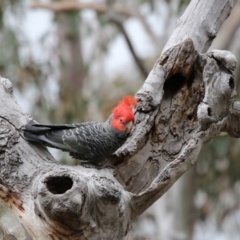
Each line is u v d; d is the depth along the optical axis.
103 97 21.94
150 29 23.19
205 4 10.88
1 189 8.51
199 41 10.61
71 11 21.80
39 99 21.17
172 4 22.83
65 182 7.92
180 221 19.05
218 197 21.89
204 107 9.27
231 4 11.09
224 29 21.50
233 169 20.38
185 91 10.01
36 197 7.99
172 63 9.99
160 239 19.09
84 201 7.67
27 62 20.97
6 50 20.95
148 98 9.81
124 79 24.59
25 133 8.88
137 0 23.92
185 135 9.80
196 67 9.90
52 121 21.34
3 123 8.93
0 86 9.45
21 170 8.54
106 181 8.16
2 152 8.64
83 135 9.52
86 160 9.70
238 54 20.42
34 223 8.25
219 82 9.29
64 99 21.69
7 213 8.76
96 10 21.66
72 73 25.19
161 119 9.88
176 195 19.09
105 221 8.07
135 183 9.41
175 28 10.80
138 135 9.54
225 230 23.58
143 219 21.91
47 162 8.70
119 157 9.42
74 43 25.56
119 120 9.53
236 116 9.89
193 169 18.78
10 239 8.73
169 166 9.07
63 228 7.89
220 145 18.89
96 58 26.09
